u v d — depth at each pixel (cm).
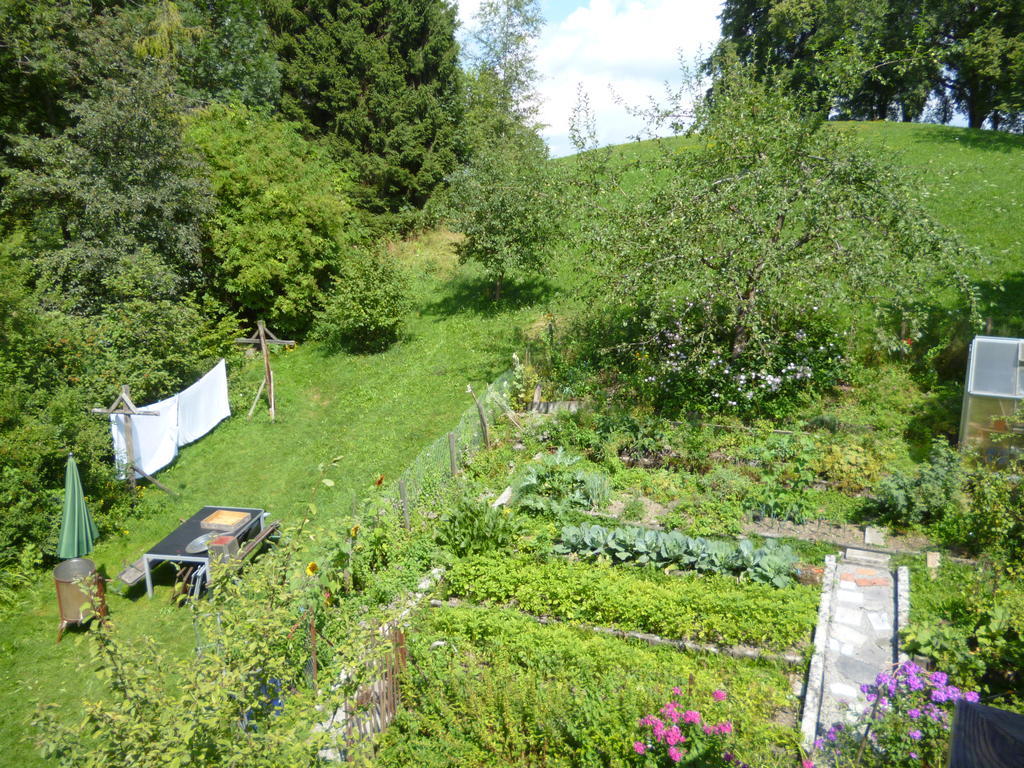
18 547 1077
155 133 1819
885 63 1286
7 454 1075
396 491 1018
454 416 1561
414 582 865
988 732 303
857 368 1376
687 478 1105
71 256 1681
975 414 1088
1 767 720
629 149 2475
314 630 652
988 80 2912
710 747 543
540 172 1764
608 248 1268
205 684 458
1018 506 855
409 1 3109
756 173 1191
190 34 2508
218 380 1622
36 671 863
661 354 1448
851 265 1129
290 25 3139
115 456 1285
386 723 657
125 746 429
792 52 2944
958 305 1513
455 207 2075
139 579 992
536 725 603
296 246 2134
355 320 1964
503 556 900
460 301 2236
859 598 801
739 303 1215
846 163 1184
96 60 1942
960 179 2067
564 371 1532
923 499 944
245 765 454
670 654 736
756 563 852
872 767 549
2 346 1267
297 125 2652
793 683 687
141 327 1521
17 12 1977
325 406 1730
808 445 1122
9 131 2188
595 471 1123
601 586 803
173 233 1856
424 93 3148
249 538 1112
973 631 684
